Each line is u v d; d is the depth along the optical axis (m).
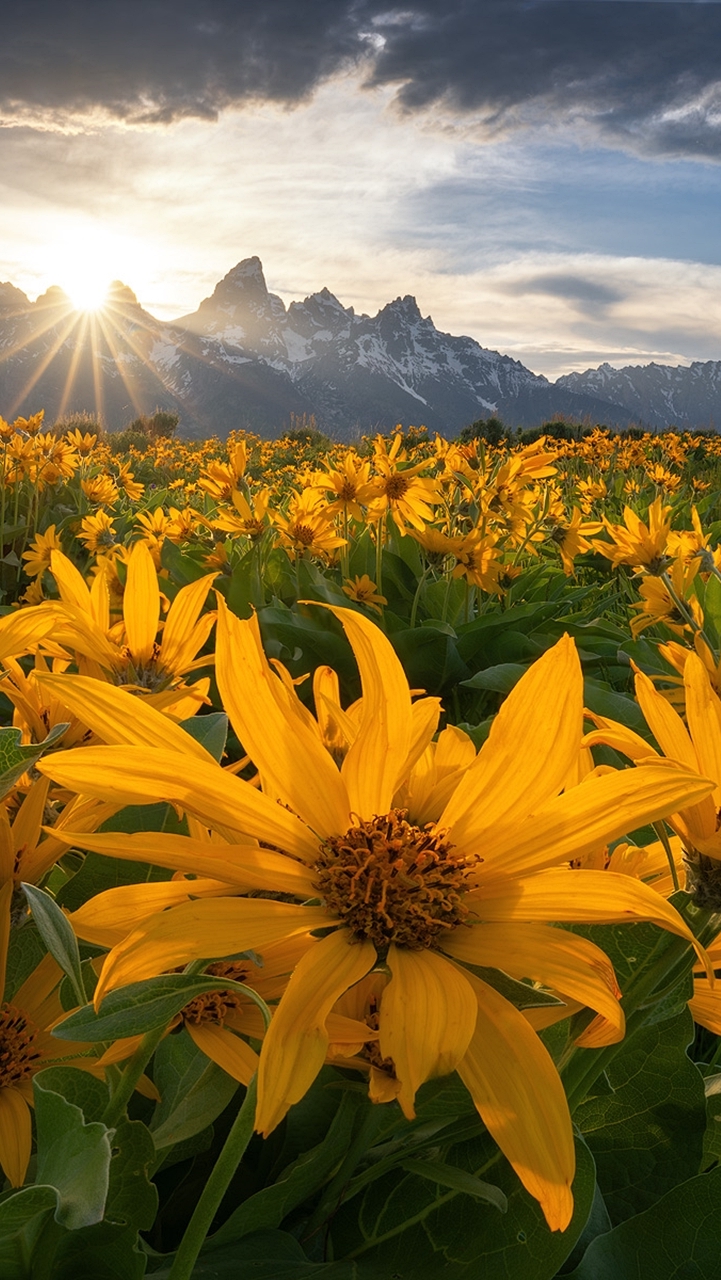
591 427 23.91
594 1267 1.04
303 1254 1.02
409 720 0.91
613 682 4.34
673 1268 1.03
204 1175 1.19
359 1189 1.11
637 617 3.74
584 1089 0.98
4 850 1.01
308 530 4.64
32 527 6.82
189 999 0.74
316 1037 0.72
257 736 0.90
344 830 0.89
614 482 9.85
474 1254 1.00
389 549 5.42
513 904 0.84
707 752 0.91
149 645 1.73
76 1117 0.71
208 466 4.62
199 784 0.83
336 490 4.62
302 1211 1.14
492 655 4.42
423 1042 0.72
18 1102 0.95
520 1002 0.82
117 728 0.86
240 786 0.85
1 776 0.85
